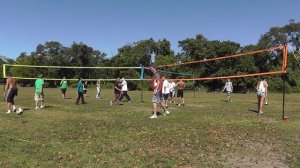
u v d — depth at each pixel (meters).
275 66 74.25
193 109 21.48
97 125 14.56
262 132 13.23
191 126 14.40
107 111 19.72
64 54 111.00
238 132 13.15
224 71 73.31
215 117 17.30
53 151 10.35
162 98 17.92
